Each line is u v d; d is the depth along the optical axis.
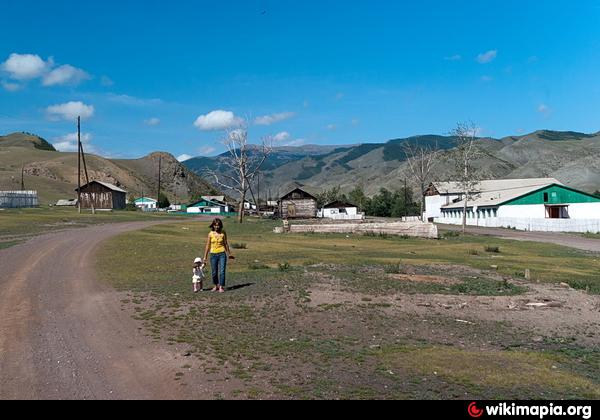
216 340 9.07
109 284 14.54
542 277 19.59
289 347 8.81
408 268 20.39
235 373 7.33
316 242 36.59
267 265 20.52
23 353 7.98
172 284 14.84
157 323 10.16
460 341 9.88
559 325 11.74
